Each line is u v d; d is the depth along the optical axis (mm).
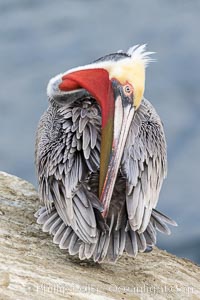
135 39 49094
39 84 43219
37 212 14117
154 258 14602
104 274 13469
